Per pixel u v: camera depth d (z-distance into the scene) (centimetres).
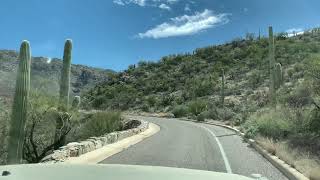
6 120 1983
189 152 1861
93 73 19300
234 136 2733
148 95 9731
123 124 3647
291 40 10212
